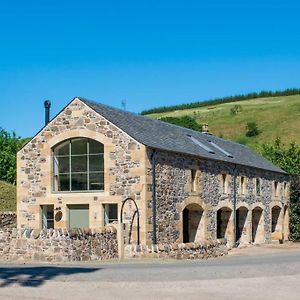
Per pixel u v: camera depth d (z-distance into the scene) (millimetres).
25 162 30719
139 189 27922
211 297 13461
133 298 13320
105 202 28688
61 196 29734
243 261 22922
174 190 30312
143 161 27922
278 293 13953
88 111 29469
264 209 42344
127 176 28266
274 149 53656
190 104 124250
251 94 124938
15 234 23359
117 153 28609
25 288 14430
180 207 30734
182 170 31234
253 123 94312
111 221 28859
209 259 25562
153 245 25062
